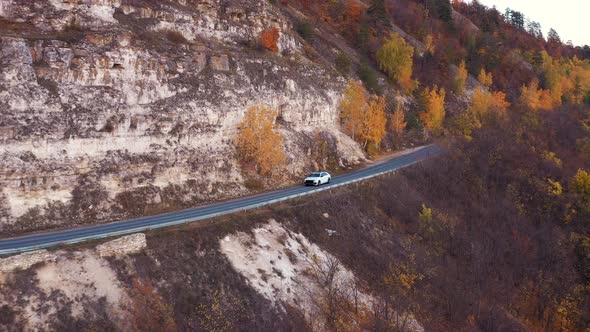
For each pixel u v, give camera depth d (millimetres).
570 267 50406
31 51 34062
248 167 45219
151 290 25406
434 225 46906
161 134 38969
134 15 43719
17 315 21188
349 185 47156
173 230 29328
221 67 46906
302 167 51312
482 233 50375
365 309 33000
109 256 25453
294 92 54156
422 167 58781
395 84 85188
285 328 28188
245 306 28016
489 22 153125
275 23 59031
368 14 97188
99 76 36906
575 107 109688
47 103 33469
